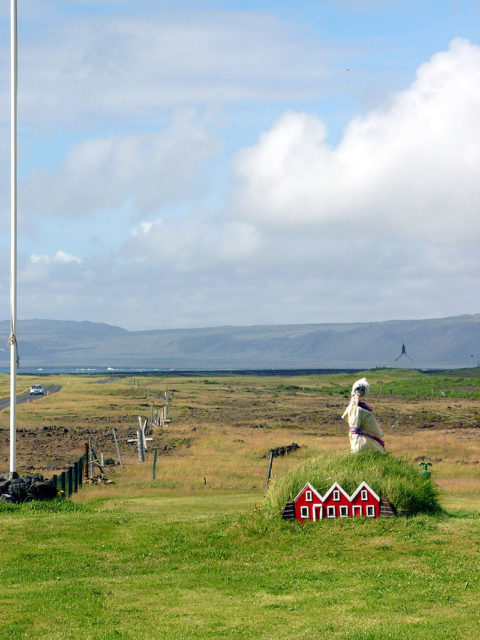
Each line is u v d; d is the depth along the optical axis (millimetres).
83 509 23922
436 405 100000
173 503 26922
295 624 11773
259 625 11742
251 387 159750
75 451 49906
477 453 47375
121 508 25078
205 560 16297
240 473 37656
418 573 14633
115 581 14680
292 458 45094
